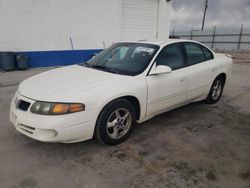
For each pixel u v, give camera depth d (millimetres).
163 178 2193
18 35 8492
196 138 3051
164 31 13289
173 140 2982
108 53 3672
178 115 3895
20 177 2184
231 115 3934
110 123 2695
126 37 11773
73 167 2357
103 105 2518
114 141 2783
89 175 2229
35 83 2828
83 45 10281
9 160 2463
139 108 2959
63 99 2344
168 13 13148
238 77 7770
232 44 26719
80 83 2652
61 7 9234
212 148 2789
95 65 3434
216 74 4219
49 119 2283
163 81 3137
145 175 2236
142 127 3375
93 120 2482
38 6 8672
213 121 3650
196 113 4008
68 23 9586
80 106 2363
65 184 2096
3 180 2135
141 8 11922
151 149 2738
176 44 3547
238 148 2797
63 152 2645
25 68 8609
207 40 28844
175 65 3428
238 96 5211
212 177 2219
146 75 2977
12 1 8078
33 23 8711
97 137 2643
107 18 10727
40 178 2176
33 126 2320
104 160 2490
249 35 25188
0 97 4863
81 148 2736
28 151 2654
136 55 3303
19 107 2529
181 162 2469
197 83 3768
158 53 3199
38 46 9039
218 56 4484
